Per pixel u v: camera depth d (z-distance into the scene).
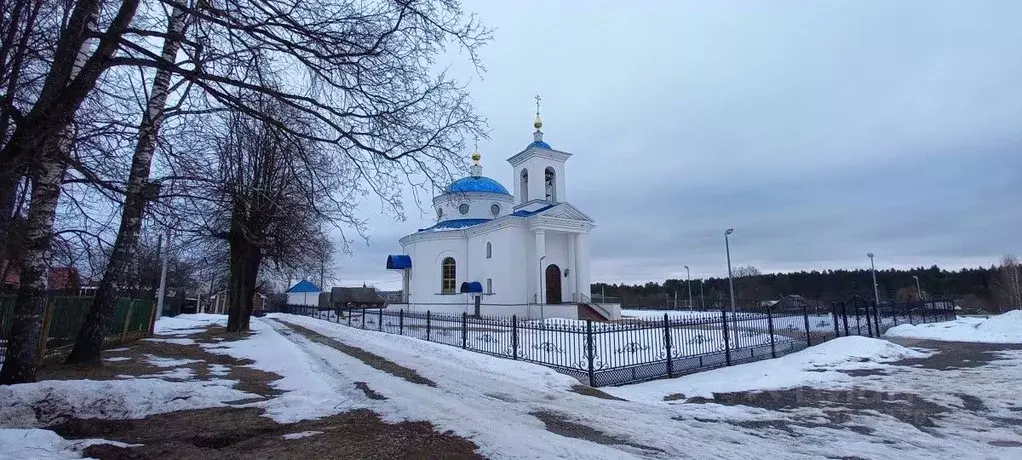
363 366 12.25
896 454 5.67
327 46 6.86
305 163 7.95
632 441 5.94
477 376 10.73
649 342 12.16
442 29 7.33
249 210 9.49
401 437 5.98
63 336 13.17
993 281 70.88
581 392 9.43
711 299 88.50
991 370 12.25
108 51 6.29
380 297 65.88
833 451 5.73
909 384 10.50
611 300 44.59
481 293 39.91
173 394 7.96
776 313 16.77
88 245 7.80
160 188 7.34
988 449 5.90
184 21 7.41
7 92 5.85
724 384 10.56
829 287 89.50
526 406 7.81
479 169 49.50
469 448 5.56
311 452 5.46
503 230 39.44
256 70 7.02
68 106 5.94
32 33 5.91
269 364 12.82
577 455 5.30
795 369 12.52
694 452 5.54
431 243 45.34
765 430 6.69
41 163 6.47
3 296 11.58
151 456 5.34
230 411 7.34
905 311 29.83
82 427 6.45
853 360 13.98
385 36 6.92
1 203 6.93
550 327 12.41
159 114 7.25
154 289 32.44
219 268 31.30
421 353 14.89
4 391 6.74
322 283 46.03
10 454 4.90
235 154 9.41
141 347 15.63
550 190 45.62
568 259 41.41
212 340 19.06
